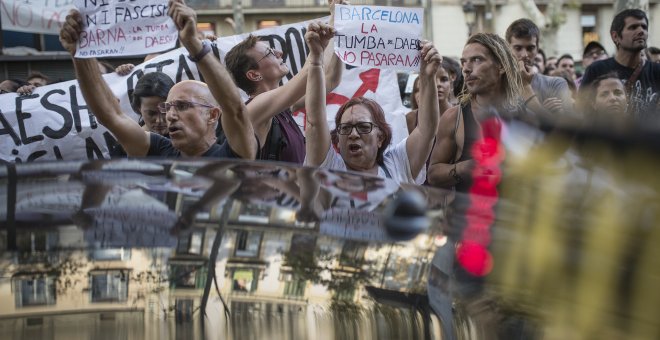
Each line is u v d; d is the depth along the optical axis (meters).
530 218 2.02
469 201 2.27
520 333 1.82
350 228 2.01
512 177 2.04
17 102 5.72
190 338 1.76
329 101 5.95
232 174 2.28
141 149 4.08
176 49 5.96
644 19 6.34
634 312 1.77
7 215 2.01
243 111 3.70
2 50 15.63
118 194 2.11
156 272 1.86
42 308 1.80
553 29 28.30
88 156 5.73
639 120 1.68
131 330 1.78
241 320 1.78
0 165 2.38
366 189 2.26
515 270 1.94
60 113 5.70
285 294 1.82
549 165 1.88
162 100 4.87
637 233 1.81
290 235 1.96
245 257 1.89
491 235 2.05
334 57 4.82
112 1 3.86
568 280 1.87
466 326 1.85
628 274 1.80
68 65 9.17
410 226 2.05
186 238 1.93
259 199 2.10
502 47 4.25
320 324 1.79
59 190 2.13
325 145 4.05
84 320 1.79
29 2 8.12
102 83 4.00
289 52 5.99
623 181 1.75
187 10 3.55
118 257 1.88
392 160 4.23
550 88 5.80
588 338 1.78
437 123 4.23
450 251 1.99
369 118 4.00
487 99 4.22
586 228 1.89
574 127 1.80
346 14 4.36
